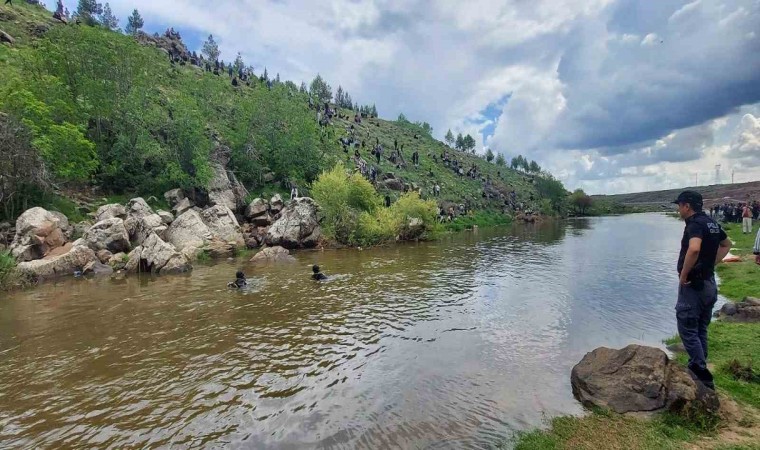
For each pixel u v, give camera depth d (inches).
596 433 228.5
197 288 722.2
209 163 1565.0
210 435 248.4
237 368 356.2
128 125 1546.5
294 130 2092.8
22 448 240.7
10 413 284.7
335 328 466.9
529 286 679.1
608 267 856.3
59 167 1183.6
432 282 734.5
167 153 1525.6
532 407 271.3
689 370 260.2
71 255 894.4
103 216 1120.2
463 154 5265.8
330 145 2428.6
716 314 441.7
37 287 769.6
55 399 305.3
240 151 1878.7
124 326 494.9
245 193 1680.6
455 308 546.0
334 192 1443.2
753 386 264.7
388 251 1257.4
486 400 284.7
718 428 222.1
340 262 1023.0
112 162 1446.9
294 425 257.6
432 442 233.3
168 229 1195.3
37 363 380.2
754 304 418.0
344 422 259.9
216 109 2298.2
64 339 450.6
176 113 1605.6
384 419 262.4
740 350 321.4
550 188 3922.2
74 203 1229.7
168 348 412.8
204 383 326.6
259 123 2034.9
